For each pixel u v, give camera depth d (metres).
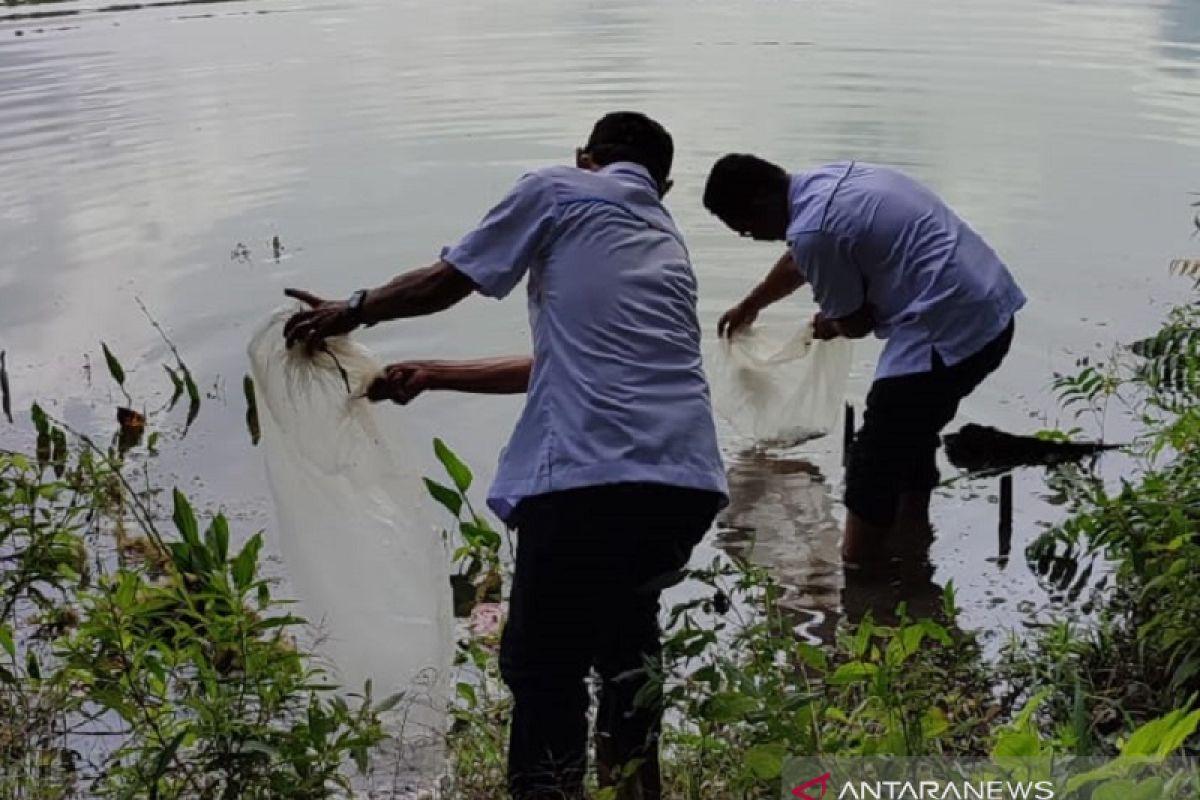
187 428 5.51
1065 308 6.57
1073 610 4.22
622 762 3.15
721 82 11.46
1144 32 13.64
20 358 6.16
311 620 3.55
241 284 7.00
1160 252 7.25
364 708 3.07
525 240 3.27
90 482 4.75
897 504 4.63
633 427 3.12
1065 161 8.95
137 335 6.40
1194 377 4.96
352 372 3.57
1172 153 9.10
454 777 3.27
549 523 3.11
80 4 16.44
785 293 5.32
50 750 3.31
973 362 4.57
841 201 4.62
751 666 3.00
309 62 12.67
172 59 12.88
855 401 5.84
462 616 4.17
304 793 2.78
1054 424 5.50
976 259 4.61
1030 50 12.77
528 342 6.31
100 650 3.26
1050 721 3.31
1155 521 3.60
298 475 3.56
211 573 3.17
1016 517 4.87
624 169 3.43
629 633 3.20
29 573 3.85
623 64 12.32
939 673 3.31
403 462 3.64
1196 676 3.34
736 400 5.53
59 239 7.71
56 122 10.40
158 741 2.97
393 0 16.70
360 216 8.05
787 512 5.03
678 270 3.31
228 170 9.06
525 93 11.18
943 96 10.84
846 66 12.09
